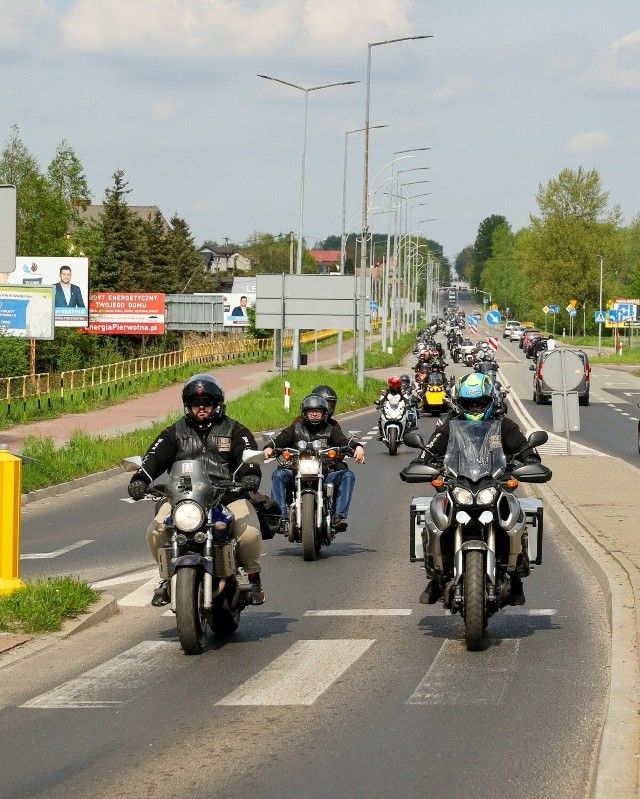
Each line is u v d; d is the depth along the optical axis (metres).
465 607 14.56
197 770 10.00
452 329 169.38
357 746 10.62
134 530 27.59
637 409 82.50
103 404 73.81
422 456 15.68
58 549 24.55
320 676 13.47
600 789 8.64
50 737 11.11
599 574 19.55
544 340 150.88
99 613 17.08
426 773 9.79
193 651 14.62
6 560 17.55
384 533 26.72
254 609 18.03
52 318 81.44
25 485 34.59
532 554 15.62
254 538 15.30
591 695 12.35
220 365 128.50
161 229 162.12
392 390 49.25
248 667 14.00
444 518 15.00
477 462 15.15
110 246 137.75
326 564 22.42
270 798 9.25
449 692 12.59
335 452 22.97
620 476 35.53
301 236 96.56
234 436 15.37
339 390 82.44
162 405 75.00
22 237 120.31
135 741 10.91
